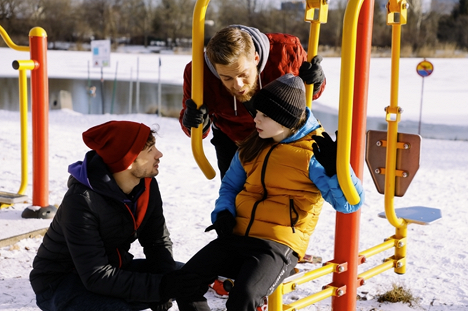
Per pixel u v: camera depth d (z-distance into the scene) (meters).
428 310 2.97
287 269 2.11
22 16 47.44
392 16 2.67
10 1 46.78
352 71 2.05
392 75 2.75
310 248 4.03
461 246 4.16
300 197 2.17
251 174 2.26
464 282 3.40
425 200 5.79
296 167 2.14
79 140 9.02
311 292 3.21
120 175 2.23
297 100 2.15
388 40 37.94
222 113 2.72
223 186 2.37
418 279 3.44
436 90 21.52
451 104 18.17
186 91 2.77
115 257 2.32
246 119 2.73
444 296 3.17
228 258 2.17
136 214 2.32
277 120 2.13
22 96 4.61
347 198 2.08
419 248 4.09
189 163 7.50
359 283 2.62
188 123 2.45
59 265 2.25
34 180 4.34
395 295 3.07
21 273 3.31
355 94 2.31
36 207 4.32
